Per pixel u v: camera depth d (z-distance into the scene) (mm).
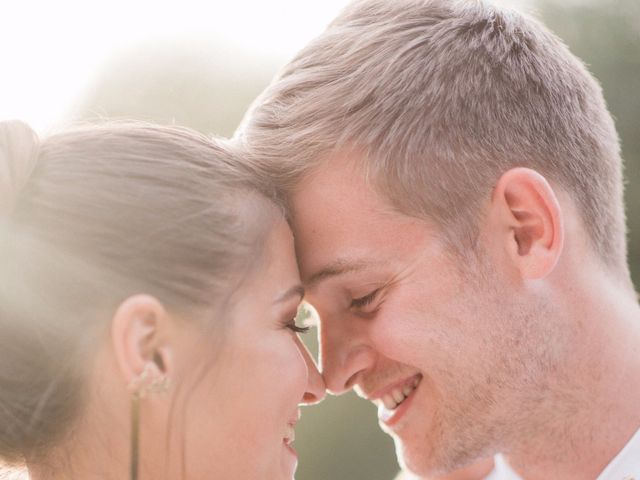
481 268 2578
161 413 2201
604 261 2762
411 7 2707
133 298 2148
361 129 2533
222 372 2260
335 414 9320
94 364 2178
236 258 2307
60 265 2189
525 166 2621
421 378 2678
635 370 2680
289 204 2549
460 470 3055
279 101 2633
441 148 2555
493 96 2633
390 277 2580
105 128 2377
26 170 2254
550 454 2699
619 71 12406
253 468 2287
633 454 2625
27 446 2219
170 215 2238
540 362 2621
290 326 2539
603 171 2803
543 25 2914
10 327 2189
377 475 9219
